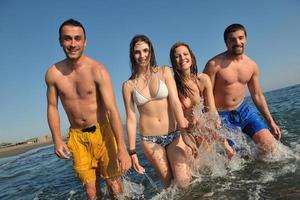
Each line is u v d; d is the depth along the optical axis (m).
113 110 1.76
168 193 1.79
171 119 1.92
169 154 1.91
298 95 8.07
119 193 1.90
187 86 2.03
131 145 1.91
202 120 2.04
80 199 2.12
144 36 1.86
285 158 2.06
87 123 1.83
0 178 3.66
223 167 2.00
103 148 1.86
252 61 2.28
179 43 2.00
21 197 2.46
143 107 1.91
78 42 1.70
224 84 2.23
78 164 1.85
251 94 2.36
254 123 2.25
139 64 1.87
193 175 1.92
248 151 2.24
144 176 2.37
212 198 1.60
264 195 1.53
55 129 1.82
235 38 2.12
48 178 3.08
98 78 1.75
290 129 2.99
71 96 1.79
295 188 1.54
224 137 2.11
